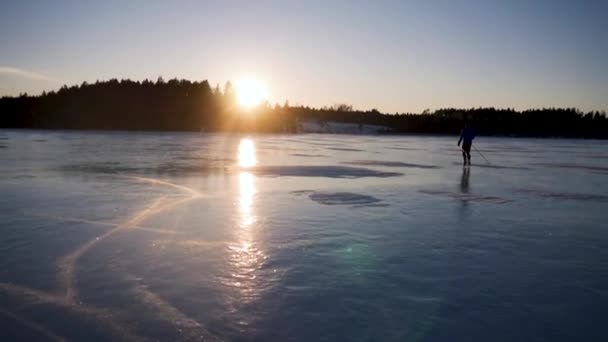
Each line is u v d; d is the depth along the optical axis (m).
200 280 4.64
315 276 4.82
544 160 24.77
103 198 9.63
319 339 3.43
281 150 30.62
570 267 5.25
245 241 6.20
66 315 3.80
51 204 8.87
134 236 6.40
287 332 3.54
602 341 3.46
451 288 4.52
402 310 3.97
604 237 6.70
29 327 3.59
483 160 23.73
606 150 39.34
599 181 14.32
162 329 3.55
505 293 4.41
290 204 9.16
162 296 4.21
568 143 59.50
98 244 5.95
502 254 5.74
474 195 10.79
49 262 5.18
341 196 10.31
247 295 4.26
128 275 4.77
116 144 34.12
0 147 28.20
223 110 105.00
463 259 5.50
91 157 21.11
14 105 95.44
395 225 7.33
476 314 3.91
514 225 7.47
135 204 8.94
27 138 42.47
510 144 52.22
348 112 140.62
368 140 59.12
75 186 11.45
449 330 3.61
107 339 3.39
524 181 13.98
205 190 10.98
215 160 20.48
